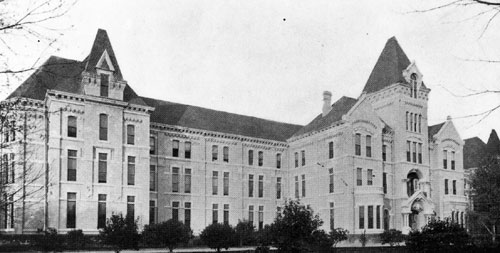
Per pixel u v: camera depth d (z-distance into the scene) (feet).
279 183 219.41
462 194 214.07
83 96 153.58
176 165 189.26
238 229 161.38
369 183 186.39
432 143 212.84
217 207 197.67
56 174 145.69
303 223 87.81
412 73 205.46
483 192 181.47
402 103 198.90
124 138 164.35
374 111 195.52
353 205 179.42
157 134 186.09
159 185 182.60
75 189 149.28
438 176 208.33
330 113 205.87
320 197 196.03
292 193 216.33
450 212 203.51
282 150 222.69
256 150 214.69
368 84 217.56
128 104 165.07
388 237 165.89
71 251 134.92
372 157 189.57
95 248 141.38
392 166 197.98
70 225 147.33
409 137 198.39
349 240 173.88
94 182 153.79
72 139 151.02
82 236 140.26
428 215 191.11
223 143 204.74
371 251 116.67
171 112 201.36
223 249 149.18
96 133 156.35
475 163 239.50
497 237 159.94
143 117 170.30
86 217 150.00
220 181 200.44
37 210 140.97
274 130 229.25
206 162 197.98
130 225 120.98
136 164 165.68
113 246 140.26
